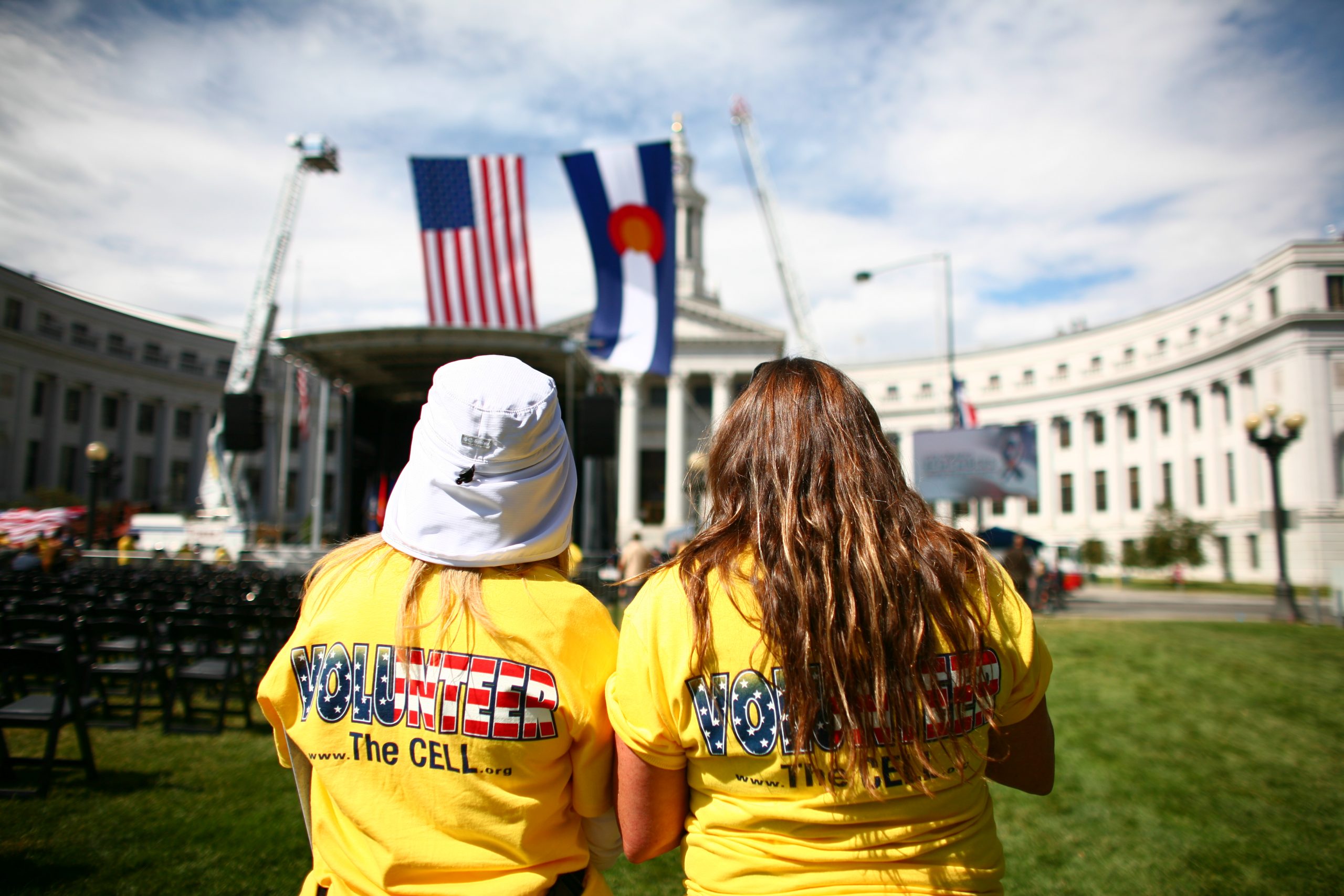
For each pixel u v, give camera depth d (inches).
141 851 138.7
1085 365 2187.5
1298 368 1485.0
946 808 45.4
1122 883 139.0
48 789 167.6
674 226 572.7
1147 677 330.3
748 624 45.4
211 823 152.5
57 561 564.7
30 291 1756.9
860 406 53.2
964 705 46.2
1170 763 209.6
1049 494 2255.2
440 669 47.1
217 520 877.2
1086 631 513.3
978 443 725.9
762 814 44.6
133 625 228.1
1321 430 1453.0
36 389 1807.3
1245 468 1640.0
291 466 2292.1
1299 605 885.2
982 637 47.6
